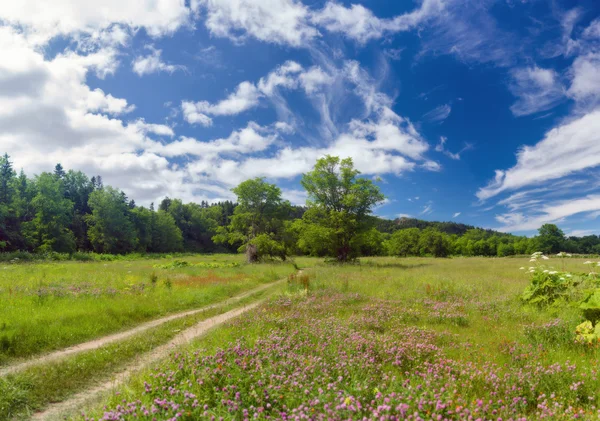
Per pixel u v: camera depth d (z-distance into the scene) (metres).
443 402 4.10
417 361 6.12
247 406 4.22
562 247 86.19
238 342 6.90
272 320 9.80
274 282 23.94
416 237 96.06
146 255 74.75
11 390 5.75
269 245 47.41
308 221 45.78
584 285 11.70
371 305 12.20
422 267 32.00
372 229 44.66
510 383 4.97
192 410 4.07
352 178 43.56
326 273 25.12
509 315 10.55
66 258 51.00
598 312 8.03
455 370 5.44
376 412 3.56
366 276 22.80
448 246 99.50
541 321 9.50
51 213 64.25
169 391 4.60
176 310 13.89
